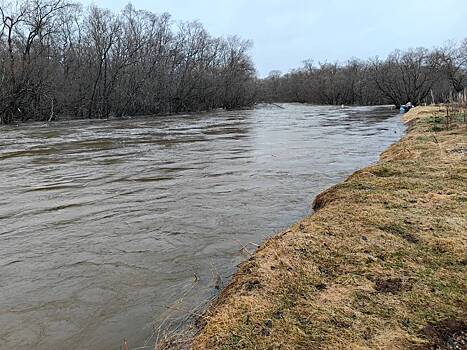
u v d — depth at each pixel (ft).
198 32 170.71
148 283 16.33
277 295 12.34
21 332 13.28
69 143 62.75
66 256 19.15
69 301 15.11
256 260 14.84
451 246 15.08
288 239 16.15
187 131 81.92
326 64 307.58
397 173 27.25
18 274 17.34
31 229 22.90
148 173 38.14
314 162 42.27
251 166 40.57
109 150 54.34
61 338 12.91
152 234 21.86
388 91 184.85
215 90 175.11
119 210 26.32
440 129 49.60
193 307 14.12
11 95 103.86
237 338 10.50
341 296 12.17
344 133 71.97
